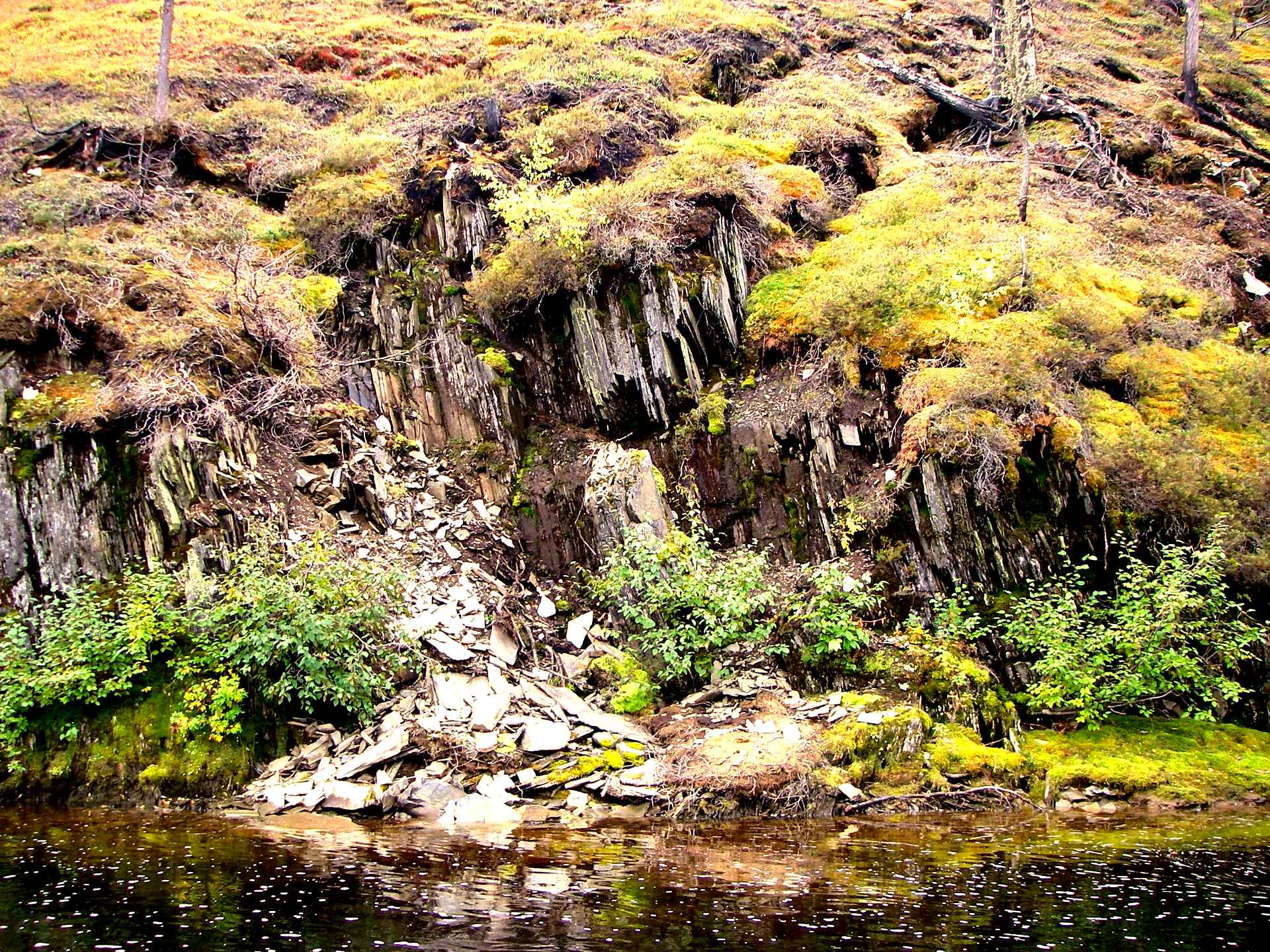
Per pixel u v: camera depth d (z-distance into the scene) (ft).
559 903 18.79
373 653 32.30
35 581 32.35
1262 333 54.39
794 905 18.99
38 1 95.55
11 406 34.53
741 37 75.05
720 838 24.72
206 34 81.20
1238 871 22.25
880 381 41.78
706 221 46.34
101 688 29.60
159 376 36.32
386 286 46.96
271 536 33.96
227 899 18.78
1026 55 69.51
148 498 33.96
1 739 28.68
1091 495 38.45
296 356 42.11
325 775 28.68
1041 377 39.75
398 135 58.03
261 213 53.11
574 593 39.50
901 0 98.27
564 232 43.91
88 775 28.63
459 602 35.88
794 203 52.44
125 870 20.83
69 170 56.44
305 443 39.55
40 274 38.68
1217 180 68.49
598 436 43.60
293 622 30.48
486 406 44.01
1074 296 45.50
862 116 65.67
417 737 29.55
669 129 59.26
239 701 30.14
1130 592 35.76
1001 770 30.35
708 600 35.76
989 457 37.60
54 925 17.13
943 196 55.93
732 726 31.48
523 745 30.17
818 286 45.37
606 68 65.87
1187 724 35.29
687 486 41.93
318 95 70.13
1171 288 50.70
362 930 17.03
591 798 28.22
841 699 32.73
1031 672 35.94
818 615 34.91
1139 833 26.09
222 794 28.71
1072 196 60.44
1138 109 78.79
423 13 86.89
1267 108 91.66
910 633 35.70
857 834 25.43
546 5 88.58
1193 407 43.19
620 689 34.30
